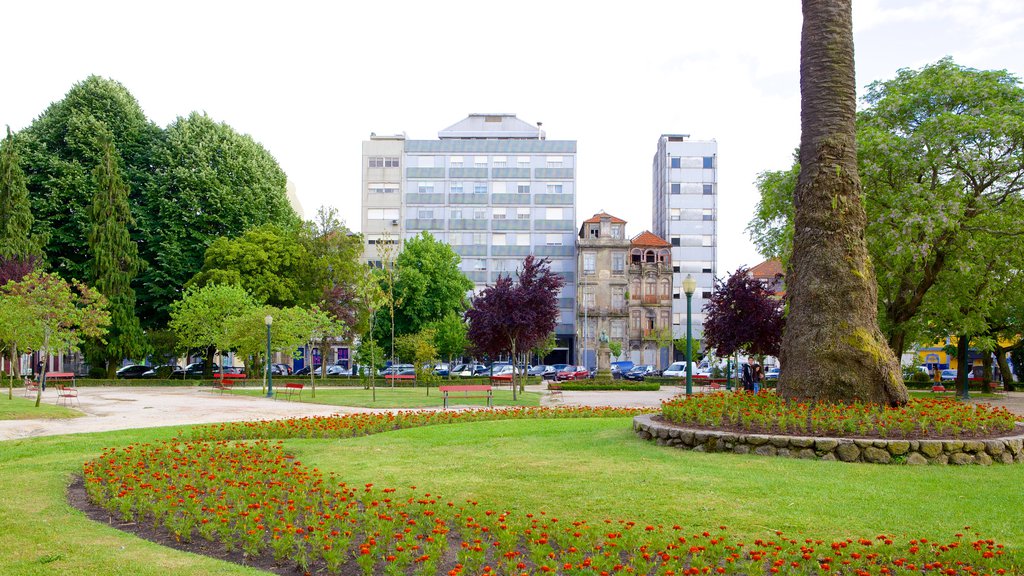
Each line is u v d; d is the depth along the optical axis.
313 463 12.42
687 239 85.38
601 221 80.06
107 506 9.00
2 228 42.12
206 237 50.28
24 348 29.05
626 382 44.41
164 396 34.88
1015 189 27.86
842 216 14.38
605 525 7.78
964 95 28.59
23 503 9.35
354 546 7.40
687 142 85.94
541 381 51.88
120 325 44.94
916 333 35.50
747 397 14.91
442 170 83.81
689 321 24.47
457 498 9.39
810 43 14.96
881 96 32.12
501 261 83.19
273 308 38.34
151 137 51.78
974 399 34.84
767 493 9.27
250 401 31.28
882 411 12.94
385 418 18.94
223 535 7.52
